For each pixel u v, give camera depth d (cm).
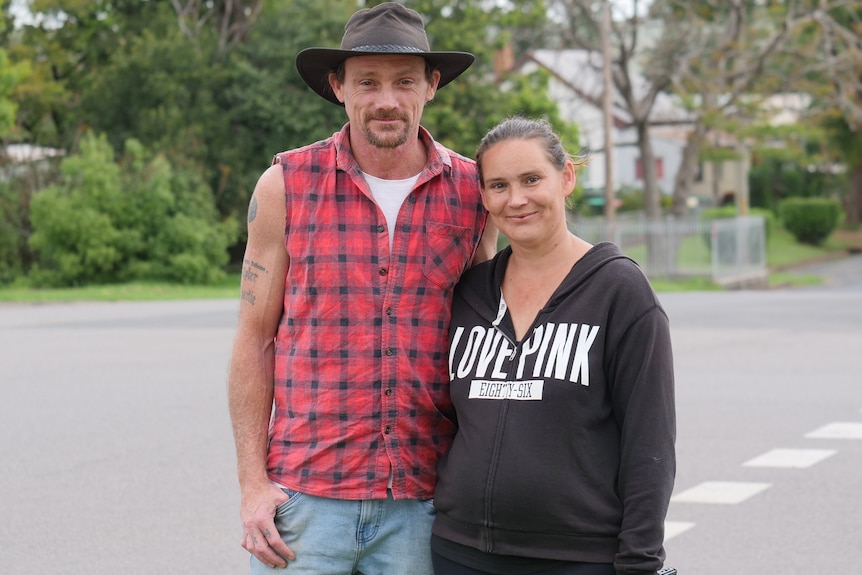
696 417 875
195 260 2966
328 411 321
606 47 3195
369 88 320
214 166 3269
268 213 328
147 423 881
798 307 1809
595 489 294
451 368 319
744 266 3275
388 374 320
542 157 305
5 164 3309
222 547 584
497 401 303
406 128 321
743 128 3447
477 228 334
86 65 3959
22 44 3725
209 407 943
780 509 637
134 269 2953
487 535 300
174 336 1474
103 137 3022
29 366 1193
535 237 306
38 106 3759
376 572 330
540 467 293
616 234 3164
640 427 291
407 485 322
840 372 1077
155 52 3278
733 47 3366
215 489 691
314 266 322
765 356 1194
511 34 3566
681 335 1395
